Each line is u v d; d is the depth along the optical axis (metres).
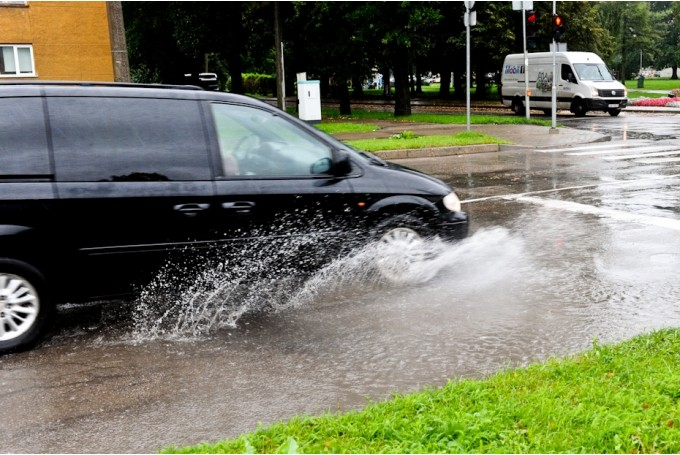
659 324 5.33
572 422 3.46
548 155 16.78
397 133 21.78
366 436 3.38
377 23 31.44
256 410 3.99
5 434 3.76
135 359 4.83
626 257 7.30
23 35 24.97
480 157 16.69
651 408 3.58
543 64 33.00
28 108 5.12
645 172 13.34
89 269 5.22
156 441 3.65
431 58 51.47
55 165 5.11
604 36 52.72
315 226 5.93
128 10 38.62
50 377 4.54
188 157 5.52
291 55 43.00
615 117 30.61
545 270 6.88
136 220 5.29
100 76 26.19
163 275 5.46
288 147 5.93
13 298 5.02
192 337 5.23
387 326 5.36
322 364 4.66
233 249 5.64
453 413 3.53
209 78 13.07
